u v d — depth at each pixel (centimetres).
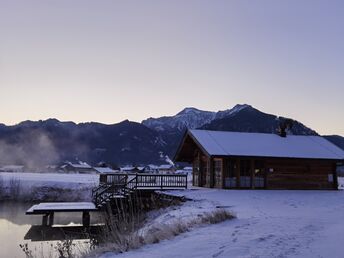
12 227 2678
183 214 1612
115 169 14250
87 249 1142
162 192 2684
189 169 11000
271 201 2123
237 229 1113
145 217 2023
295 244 833
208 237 1003
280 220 1281
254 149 3166
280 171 3147
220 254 788
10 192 4753
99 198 2814
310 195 2553
